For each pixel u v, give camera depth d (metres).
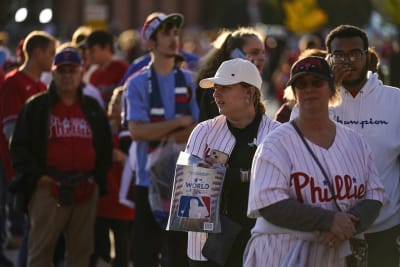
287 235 10.01
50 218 15.89
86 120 16.11
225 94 11.61
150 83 15.92
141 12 167.12
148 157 15.73
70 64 15.77
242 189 11.52
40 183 15.86
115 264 17.95
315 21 91.19
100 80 21.22
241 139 11.69
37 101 15.98
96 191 16.31
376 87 12.39
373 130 12.33
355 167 10.04
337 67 12.30
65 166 15.95
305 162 9.90
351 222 9.71
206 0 169.12
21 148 15.88
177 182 11.42
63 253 17.02
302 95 9.92
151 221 15.83
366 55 12.36
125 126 16.39
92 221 16.36
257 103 11.77
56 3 153.88
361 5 109.94
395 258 12.54
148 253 15.83
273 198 9.80
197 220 11.32
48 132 15.91
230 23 143.62
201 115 14.04
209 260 11.65
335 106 11.17
